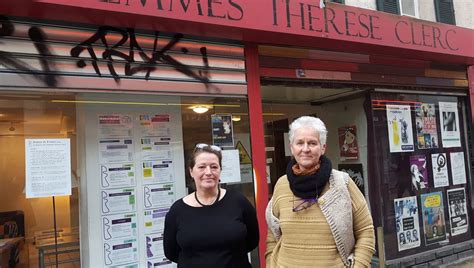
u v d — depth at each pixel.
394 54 5.84
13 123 3.63
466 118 7.05
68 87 3.69
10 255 3.61
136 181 4.18
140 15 3.68
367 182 6.12
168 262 4.27
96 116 4.00
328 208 2.35
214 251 2.59
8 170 3.62
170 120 4.38
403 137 6.28
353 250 2.40
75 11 3.48
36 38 3.57
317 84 5.42
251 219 2.81
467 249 6.64
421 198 6.36
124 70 3.96
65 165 3.84
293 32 4.55
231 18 4.16
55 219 3.78
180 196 4.39
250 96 4.73
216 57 4.52
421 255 6.13
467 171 6.98
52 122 3.79
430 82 6.51
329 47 5.24
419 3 6.87
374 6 6.27
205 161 2.70
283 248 2.49
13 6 3.30
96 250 3.94
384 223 5.93
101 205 3.99
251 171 4.69
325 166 2.40
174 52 4.26
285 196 2.52
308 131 2.39
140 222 4.17
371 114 6.02
